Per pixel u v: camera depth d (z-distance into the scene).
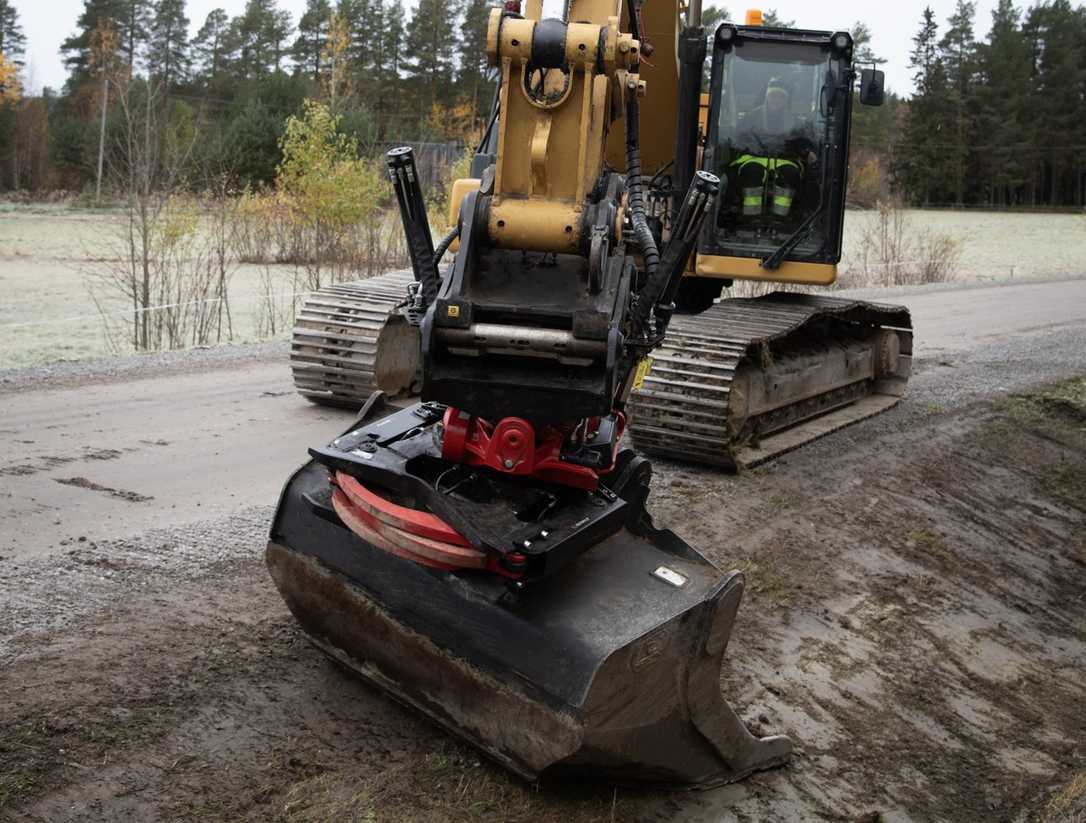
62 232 30.19
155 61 60.88
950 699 6.18
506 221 4.17
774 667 6.00
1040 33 79.12
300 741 4.34
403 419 5.01
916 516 8.44
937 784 5.34
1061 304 22.14
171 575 5.57
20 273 21.53
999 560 8.15
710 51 9.11
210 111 51.84
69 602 5.12
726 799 4.73
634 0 5.63
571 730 3.92
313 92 41.41
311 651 5.00
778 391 9.13
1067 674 6.87
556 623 4.11
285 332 15.14
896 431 10.37
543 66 4.17
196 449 7.91
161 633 4.95
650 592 4.35
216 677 4.66
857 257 31.59
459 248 4.18
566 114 4.18
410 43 56.50
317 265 18.67
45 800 3.74
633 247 5.29
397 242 20.88
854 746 5.49
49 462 7.30
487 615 4.21
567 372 4.15
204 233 23.28
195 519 6.41
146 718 4.29
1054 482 9.87
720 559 6.98
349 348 8.88
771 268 9.22
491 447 4.27
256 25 59.84
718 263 9.32
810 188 9.18
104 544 5.85
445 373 4.16
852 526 7.97
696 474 8.55
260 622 5.20
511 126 4.20
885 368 11.44
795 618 6.56
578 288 4.23
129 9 59.75
